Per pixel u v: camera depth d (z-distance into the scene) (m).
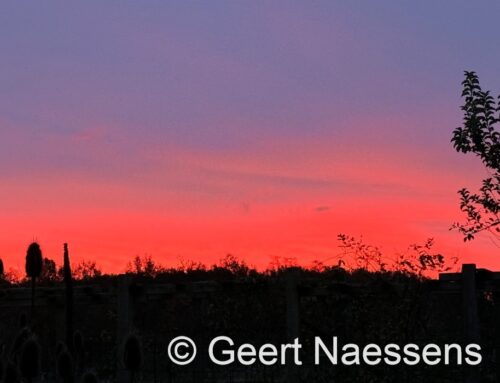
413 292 12.11
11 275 14.95
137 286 13.43
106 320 16.02
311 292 12.32
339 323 12.30
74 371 5.55
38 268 5.83
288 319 12.30
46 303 13.09
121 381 12.48
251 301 13.59
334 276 12.57
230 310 13.68
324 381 12.16
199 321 14.12
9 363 4.61
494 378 12.20
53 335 12.55
